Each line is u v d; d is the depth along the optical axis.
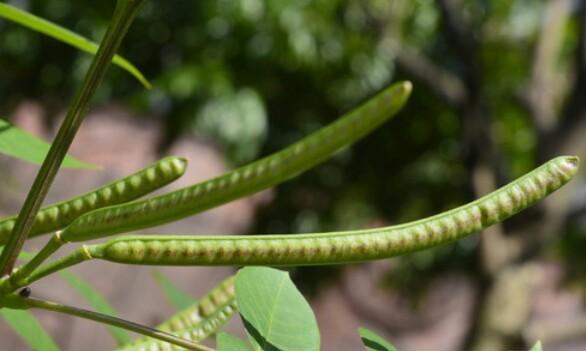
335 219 6.79
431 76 6.30
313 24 6.21
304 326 0.83
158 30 5.75
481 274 6.33
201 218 6.96
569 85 6.84
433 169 6.91
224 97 5.86
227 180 0.64
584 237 7.56
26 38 5.47
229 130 5.91
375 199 6.91
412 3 6.90
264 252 0.67
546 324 6.50
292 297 0.84
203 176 6.68
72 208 0.75
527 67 7.01
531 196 0.68
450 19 6.12
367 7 6.42
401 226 0.68
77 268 6.54
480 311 6.35
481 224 0.68
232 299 0.97
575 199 6.74
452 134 6.86
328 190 6.75
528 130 7.22
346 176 6.77
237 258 0.67
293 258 0.68
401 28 6.65
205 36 5.84
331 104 6.44
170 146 6.11
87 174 6.61
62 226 0.76
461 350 6.43
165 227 6.79
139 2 0.63
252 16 5.88
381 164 6.82
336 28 6.35
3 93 5.61
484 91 6.48
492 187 6.27
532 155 7.21
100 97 5.84
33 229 0.76
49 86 5.57
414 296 7.71
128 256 0.67
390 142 6.80
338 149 0.60
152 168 0.72
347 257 0.67
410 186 6.91
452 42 6.15
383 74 6.45
